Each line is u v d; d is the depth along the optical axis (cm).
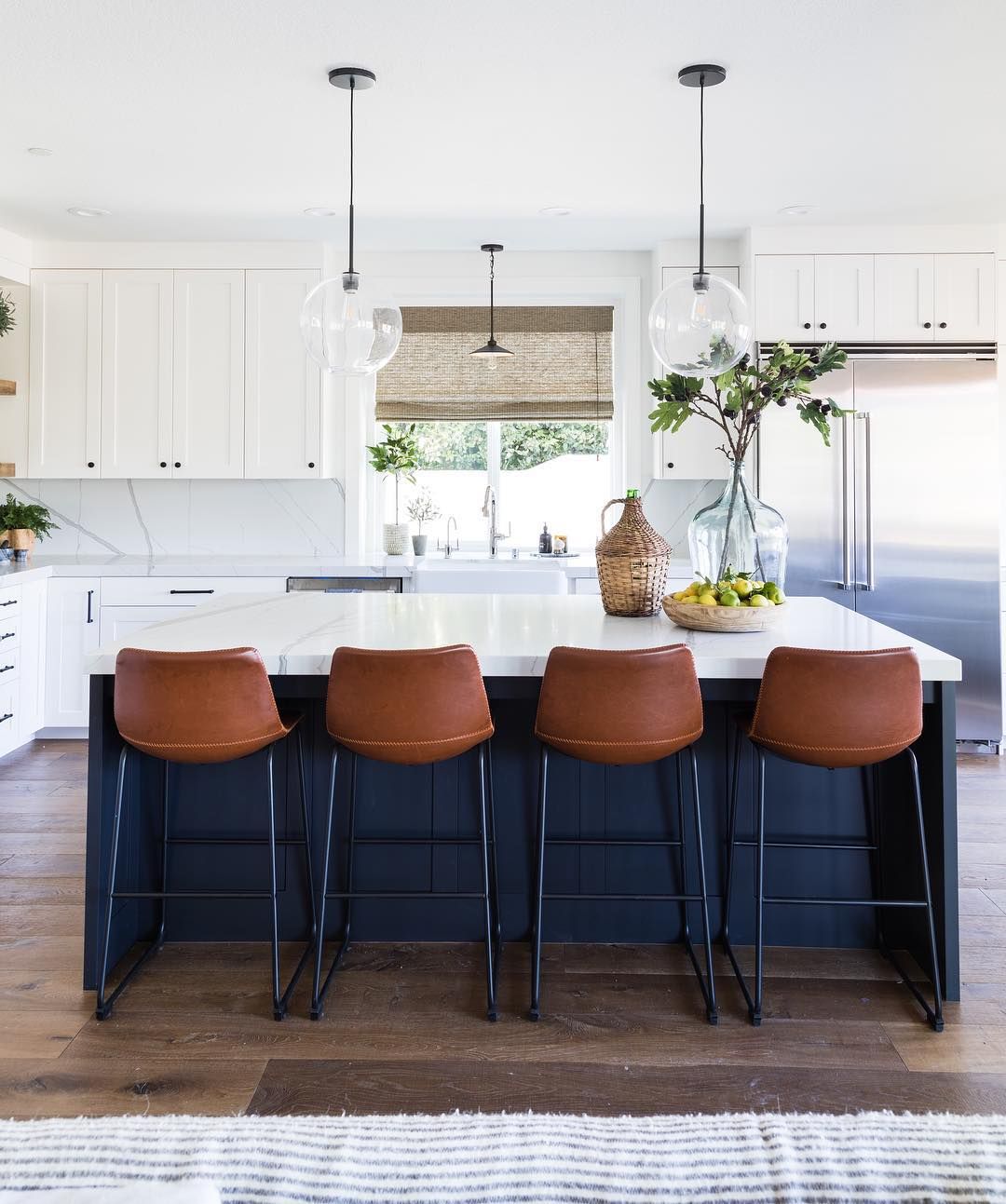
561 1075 222
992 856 353
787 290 489
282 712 276
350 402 548
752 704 285
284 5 268
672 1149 196
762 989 255
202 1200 172
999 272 499
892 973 274
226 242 515
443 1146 196
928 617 491
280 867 290
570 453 577
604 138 365
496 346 521
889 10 272
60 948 283
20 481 557
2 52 296
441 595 377
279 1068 224
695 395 312
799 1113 208
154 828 290
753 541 307
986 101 333
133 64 304
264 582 500
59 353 518
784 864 290
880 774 290
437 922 291
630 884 290
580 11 272
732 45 292
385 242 517
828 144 372
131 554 561
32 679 485
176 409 520
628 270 544
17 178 411
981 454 489
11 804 412
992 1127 203
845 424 486
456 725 242
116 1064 225
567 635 282
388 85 319
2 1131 199
